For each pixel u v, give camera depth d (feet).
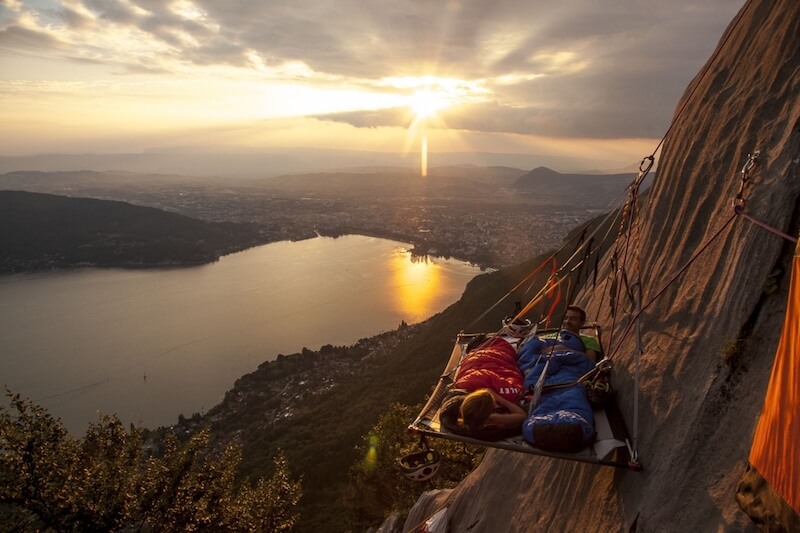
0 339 230.48
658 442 11.48
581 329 17.37
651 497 10.89
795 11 13.23
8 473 33.35
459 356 17.80
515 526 17.79
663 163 17.42
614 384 14.15
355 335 228.63
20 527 32.78
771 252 10.53
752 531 8.63
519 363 15.43
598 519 12.76
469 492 23.90
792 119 11.52
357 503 60.75
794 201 10.46
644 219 17.29
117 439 40.96
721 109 14.83
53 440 36.04
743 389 10.14
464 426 13.08
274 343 220.84
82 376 189.98
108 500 34.88
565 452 12.13
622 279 16.96
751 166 11.89
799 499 7.62
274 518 45.42
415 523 29.55
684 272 13.44
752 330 10.41
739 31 16.01
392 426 59.77
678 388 11.67
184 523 38.45
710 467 10.08
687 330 12.29
